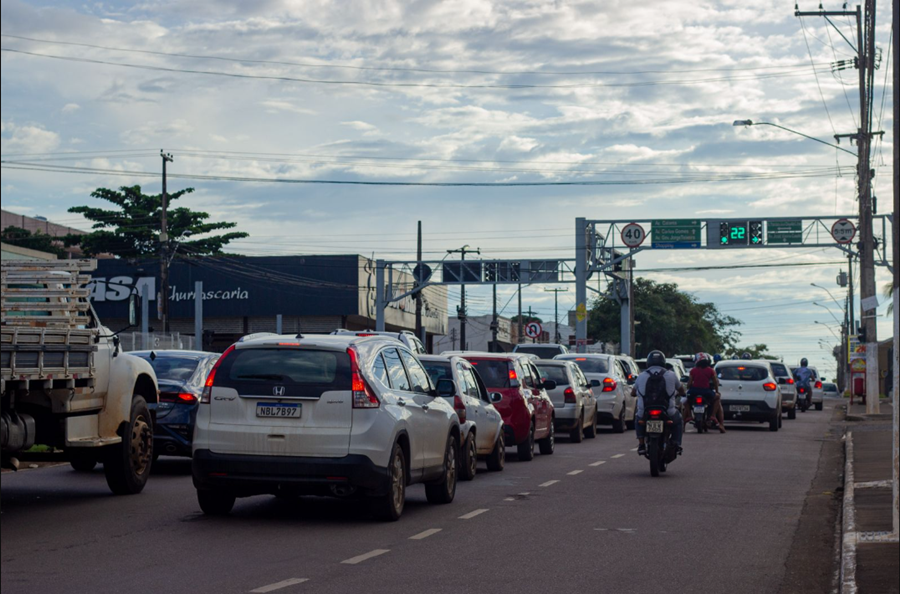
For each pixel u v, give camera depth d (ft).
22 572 29.68
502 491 51.08
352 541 35.63
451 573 30.42
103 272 224.74
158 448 54.19
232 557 32.32
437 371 56.90
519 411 66.85
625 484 54.60
